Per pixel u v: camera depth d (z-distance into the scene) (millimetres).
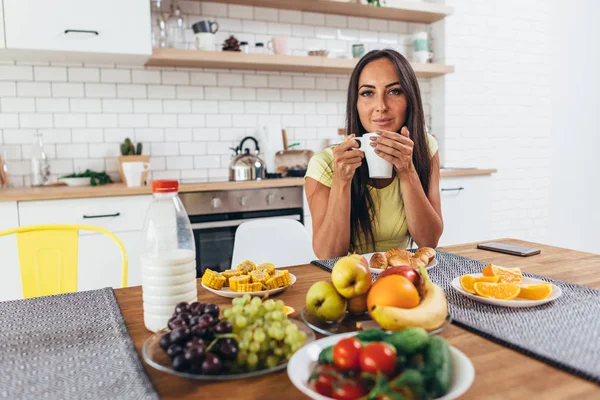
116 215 2416
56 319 914
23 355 744
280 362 679
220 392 615
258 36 3318
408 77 1545
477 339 766
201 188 2604
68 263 1451
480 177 3389
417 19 3717
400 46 3783
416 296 735
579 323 805
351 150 1342
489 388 602
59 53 2561
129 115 3023
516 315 855
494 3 3883
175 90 3121
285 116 3441
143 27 2627
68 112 2889
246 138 3141
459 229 3346
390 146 1256
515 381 620
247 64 3062
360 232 1597
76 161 2924
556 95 4227
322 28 3510
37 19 2414
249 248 1635
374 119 1567
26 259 1416
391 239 1630
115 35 2570
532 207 4223
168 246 929
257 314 708
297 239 1701
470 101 3850
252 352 654
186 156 3180
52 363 712
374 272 1146
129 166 2572
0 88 2742
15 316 932
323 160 1614
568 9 4211
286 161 3256
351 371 555
